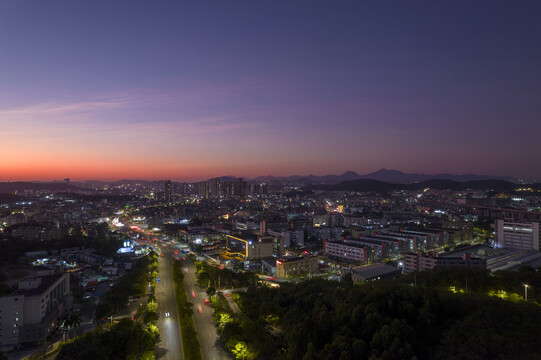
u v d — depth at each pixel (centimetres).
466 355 14712
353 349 15450
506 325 15962
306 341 17325
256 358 19238
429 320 17100
